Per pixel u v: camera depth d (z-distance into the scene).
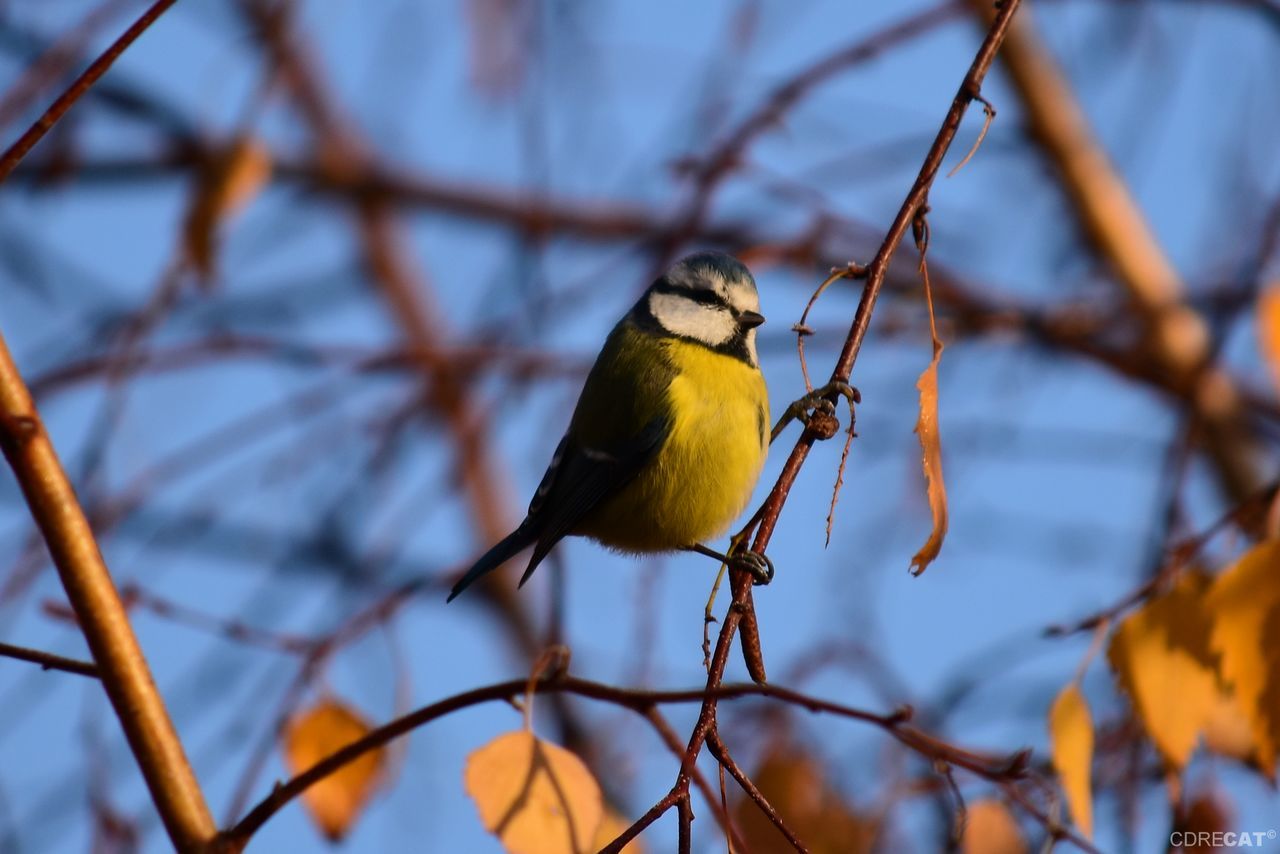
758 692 5.27
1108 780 8.27
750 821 7.23
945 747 5.71
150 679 5.15
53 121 5.26
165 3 5.38
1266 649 6.05
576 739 11.66
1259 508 6.48
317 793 6.71
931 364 5.95
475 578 9.42
